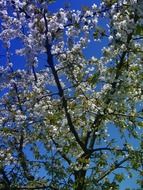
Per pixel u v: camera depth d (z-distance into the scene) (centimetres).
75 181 1421
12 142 1695
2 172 1614
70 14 1388
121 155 1473
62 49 1543
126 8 1244
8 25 1515
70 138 1584
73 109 1545
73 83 1636
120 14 1241
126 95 1424
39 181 1584
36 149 1623
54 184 1484
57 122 1584
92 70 1586
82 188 1445
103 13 1325
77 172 1466
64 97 1482
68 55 1560
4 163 1603
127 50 1388
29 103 1661
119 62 1442
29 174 1609
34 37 1439
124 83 1417
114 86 1441
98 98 1511
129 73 1445
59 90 1484
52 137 1616
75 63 1546
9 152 1628
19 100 1742
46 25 1412
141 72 1473
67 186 1448
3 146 1672
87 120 1535
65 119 1547
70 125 1485
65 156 1586
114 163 1487
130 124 1496
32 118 1603
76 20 1370
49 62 1448
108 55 1411
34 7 1419
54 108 1603
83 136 1595
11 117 1666
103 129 1545
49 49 1432
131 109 1544
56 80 1472
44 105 1617
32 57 1496
